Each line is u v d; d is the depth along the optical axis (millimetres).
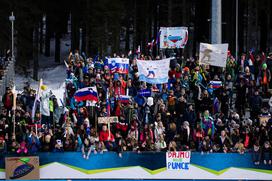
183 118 54438
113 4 95438
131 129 52438
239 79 59938
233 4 97375
